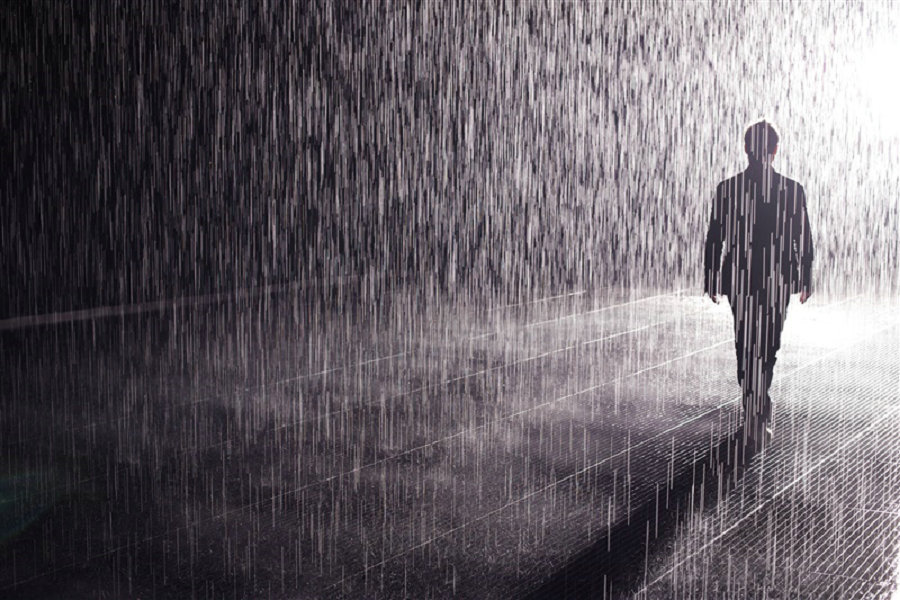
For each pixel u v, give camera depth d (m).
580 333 7.88
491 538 3.27
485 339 7.62
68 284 10.30
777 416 4.94
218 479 3.97
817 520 3.41
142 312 9.59
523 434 4.66
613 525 3.38
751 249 4.46
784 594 2.79
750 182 4.48
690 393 5.55
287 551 3.16
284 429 4.82
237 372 6.35
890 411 5.02
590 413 5.08
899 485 3.80
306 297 10.89
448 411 5.16
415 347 7.29
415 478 3.96
